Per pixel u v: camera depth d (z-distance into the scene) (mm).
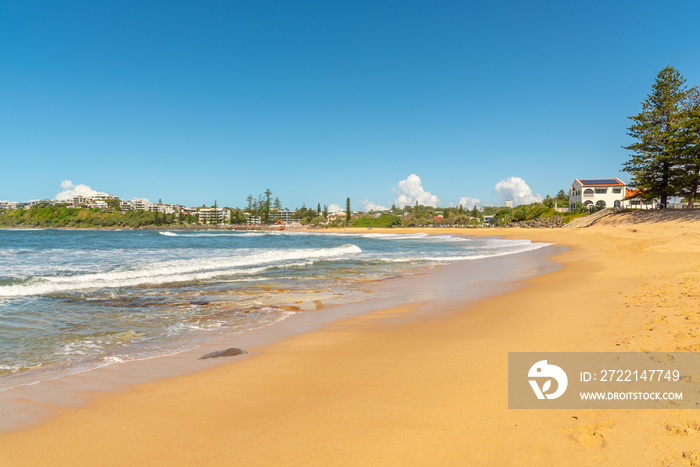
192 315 8719
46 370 5262
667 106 45219
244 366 5270
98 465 2971
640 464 2639
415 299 10375
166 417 3756
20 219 162250
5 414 3861
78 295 10711
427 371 4785
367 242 47156
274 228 159875
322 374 4867
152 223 169000
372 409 3771
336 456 2963
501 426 3311
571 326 6566
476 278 14266
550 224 70375
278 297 10812
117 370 5180
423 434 3242
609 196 71938
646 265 14125
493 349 5559
